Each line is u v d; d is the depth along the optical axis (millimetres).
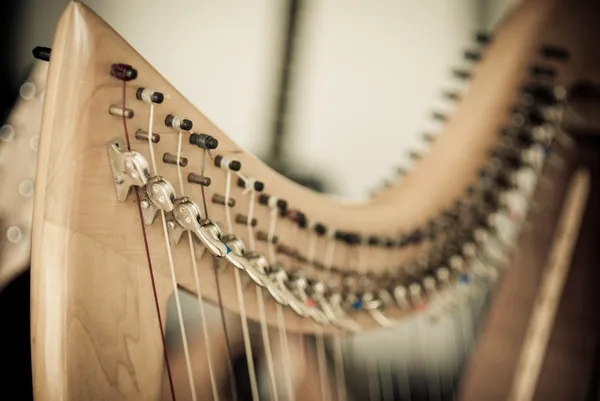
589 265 1054
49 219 541
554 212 1024
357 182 1853
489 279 983
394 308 827
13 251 827
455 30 1890
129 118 549
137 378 577
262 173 654
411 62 1872
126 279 567
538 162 944
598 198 1042
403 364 1695
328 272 731
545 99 901
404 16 1852
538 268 1036
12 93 1471
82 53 534
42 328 543
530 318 1042
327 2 1780
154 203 553
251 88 1735
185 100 583
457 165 875
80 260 546
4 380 896
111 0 1600
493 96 885
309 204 710
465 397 1058
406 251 821
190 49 1682
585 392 1052
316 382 1119
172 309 1330
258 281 599
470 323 1556
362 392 1596
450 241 874
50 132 538
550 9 900
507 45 895
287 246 683
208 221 571
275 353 1122
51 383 545
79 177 541
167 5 1650
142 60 559
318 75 1800
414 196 846
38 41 1520
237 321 1125
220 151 611
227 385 1085
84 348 554
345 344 1568
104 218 553
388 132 1868
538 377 1041
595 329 1057
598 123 979
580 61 942
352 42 1818
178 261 595
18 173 825
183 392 990
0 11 1474
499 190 907
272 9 1727
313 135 1812
